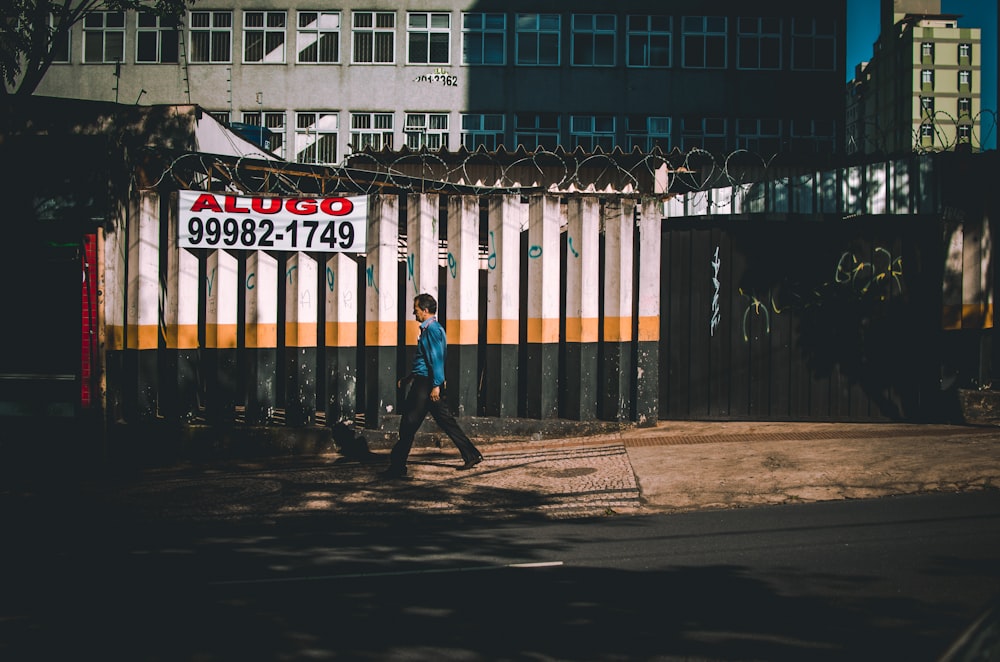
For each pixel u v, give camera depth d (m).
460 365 10.35
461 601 4.55
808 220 10.49
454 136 29.84
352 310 10.28
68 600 4.70
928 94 95.19
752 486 7.39
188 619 4.32
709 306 10.57
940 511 6.29
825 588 4.58
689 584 4.74
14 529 6.71
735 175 15.62
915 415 10.31
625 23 29.95
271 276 10.23
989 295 10.23
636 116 29.95
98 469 9.40
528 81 29.89
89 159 9.73
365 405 10.55
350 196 10.21
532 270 10.36
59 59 29.59
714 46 30.12
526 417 10.45
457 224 10.33
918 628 3.94
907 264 10.37
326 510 7.15
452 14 29.88
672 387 10.61
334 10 29.83
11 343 9.82
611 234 10.38
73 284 9.77
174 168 10.91
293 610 4.45
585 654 3.73
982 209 10.26
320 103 29.77
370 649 3.85
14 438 9.75
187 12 29.73
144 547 6.05
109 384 9.84
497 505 7.15
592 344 10.41
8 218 9.77
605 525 6.44
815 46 30.22
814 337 10.49
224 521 6.89
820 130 30.22
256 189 11.98
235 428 9.89
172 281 10.05
